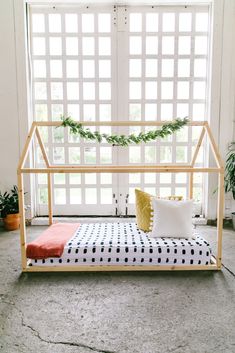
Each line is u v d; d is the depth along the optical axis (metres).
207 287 2.39
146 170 2.65
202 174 4.30
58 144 4.25
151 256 2.68
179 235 2.84
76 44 4.09
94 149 4.27
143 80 4.14
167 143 4.25
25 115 4.02
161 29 4.05
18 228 3.95
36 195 4.32
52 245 2.70
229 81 3.97
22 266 2.66
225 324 1.90
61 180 4.31
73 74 4.15
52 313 2.02
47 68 4.12
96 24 4.04
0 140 4.05
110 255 2.68
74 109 4.22
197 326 1.88
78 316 1.99
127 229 3.18
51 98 4.19
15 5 3.83
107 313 2.02
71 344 1.71
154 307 2.10
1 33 3.87
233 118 4.04
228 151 4.07
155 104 4.20
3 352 1.65
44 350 1.67
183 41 4.09
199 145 3.37
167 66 4.12
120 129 4.23
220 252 2.67
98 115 4.21
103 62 4.12
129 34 4.05
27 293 2.29
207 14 4.03
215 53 3.91
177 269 2.68
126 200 4.32
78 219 4.24
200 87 4.17
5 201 3.84
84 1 3.91
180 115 4.22
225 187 3.89
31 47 4.08
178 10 4.01
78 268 2.67
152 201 2.97
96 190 4.33
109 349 1.67
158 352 1.65
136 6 4.00
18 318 1.96
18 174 2.59
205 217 4.26
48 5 3.98
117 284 2.44
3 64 3.92
